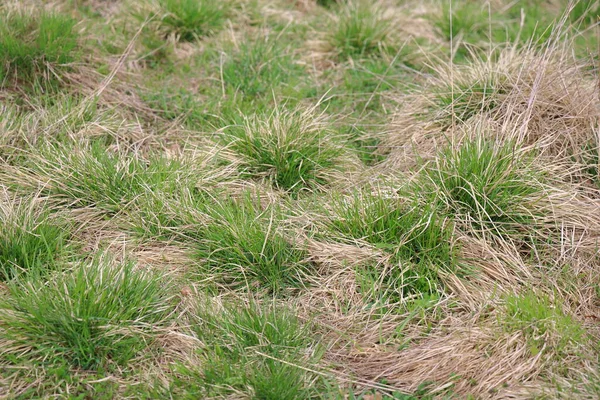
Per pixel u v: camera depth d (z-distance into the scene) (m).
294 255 2.78
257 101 3.34
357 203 2.84
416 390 2.54
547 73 3.14
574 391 2.50
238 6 3.73
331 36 3.60
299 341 2.61
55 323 2.55
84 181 2.89
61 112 3.12
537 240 2.84
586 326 2.66
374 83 3.45
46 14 3.35
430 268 2.75
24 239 2.73
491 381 2.54
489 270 2.76
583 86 3.13
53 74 3.27
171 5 3.56
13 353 2.54
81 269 2.60
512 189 2.86
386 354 2.61
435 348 2.60
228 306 2.67
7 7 3.35
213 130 3.20
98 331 2.56
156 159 3.01
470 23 3.72
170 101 3.32
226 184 2.97
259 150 3.03
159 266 2.77
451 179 2.86
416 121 3.17
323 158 3.04
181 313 2.64
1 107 3.12
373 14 3.66
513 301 2.66
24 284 2.65
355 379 2.56
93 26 3.54
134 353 2.57
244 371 2.52
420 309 2.69
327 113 3.32
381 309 2.70
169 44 3.55
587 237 2.84
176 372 2.54
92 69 3.34
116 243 2.81
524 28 3.68
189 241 2.83
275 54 3.52
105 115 3.18
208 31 3.61
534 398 2.50
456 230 2.82
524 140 3.03
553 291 2.69
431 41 3.67
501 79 3.16
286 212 2.88
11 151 3.00
